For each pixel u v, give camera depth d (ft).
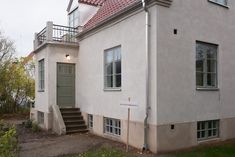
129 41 35.50
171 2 32.30
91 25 45.42
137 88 33.83
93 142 37.09
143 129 32.45
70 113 47.37
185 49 33.60
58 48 49.14
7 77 80.07
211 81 37.19
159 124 30.81
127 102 34.68
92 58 45.01
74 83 50.93
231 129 38.88
